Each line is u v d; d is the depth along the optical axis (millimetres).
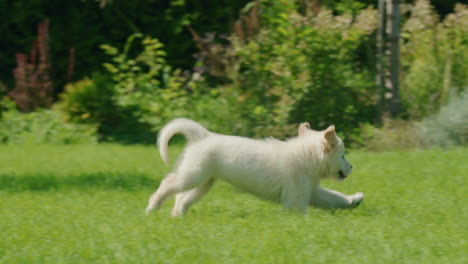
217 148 8422
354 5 18906
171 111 19203
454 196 9789
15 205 9586
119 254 6383
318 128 17203
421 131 16016
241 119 17703
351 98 17453
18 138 18984
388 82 17047
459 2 23672
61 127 19203
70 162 14859
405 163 13352
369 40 19844
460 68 18562
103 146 18000
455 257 6262
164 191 8586
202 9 22641
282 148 8586
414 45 19375
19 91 20562
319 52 17281
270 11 18219
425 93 18141
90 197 10453
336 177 8797
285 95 17281
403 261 6102
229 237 6996
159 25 22578
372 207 9234
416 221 7965
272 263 6039
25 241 7023
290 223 7613
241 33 18375
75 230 7535
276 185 8461
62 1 22250
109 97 19609
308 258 6199
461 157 13695
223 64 18891
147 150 17016
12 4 21984
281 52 17391
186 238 7000
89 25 22438
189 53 23047
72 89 19547
